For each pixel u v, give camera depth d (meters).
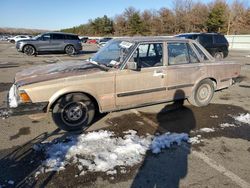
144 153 3.73
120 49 4.85
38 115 5.18
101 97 4.44
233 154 3.76
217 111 5.62
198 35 14.52
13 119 5.01
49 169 3.31
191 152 3.79
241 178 3.18
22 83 4.12
